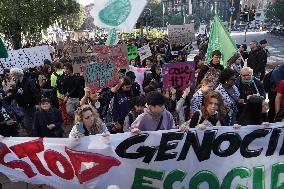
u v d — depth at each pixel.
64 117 8.97
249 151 4.12
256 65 11.31
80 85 7.96
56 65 8.84
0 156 4.12
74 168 4.10
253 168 4.16
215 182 4.15
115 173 4.09
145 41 25.20
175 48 16.05
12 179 4.18
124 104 5.77
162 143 4.05
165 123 4.36
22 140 4.08
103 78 5.81
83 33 56.34
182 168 4.11
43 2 27.41
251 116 4.65
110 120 5.95
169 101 6.08
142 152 4.05
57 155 4.09
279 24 72.81
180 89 6.29
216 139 4.09
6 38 27.67
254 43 11.36
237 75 6.49
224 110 4.45
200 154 4.10
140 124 4.30
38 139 4.07
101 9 6.79
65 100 8.16
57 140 4.05
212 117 4.44
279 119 5.24
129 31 6.86
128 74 6.95
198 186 4.15
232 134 4.09
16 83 7.14
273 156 4.15
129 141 4.03
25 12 26.39
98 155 4.05
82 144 4.04
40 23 28.14
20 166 4.16
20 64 10.82
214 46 7.66
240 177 4.16
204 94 5.21
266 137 4.11
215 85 5.75
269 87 6.58
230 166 4.14
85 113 4.27
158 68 8.84
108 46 5.90
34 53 11.02
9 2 25.08
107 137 4.01
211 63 7.19
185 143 4.07
